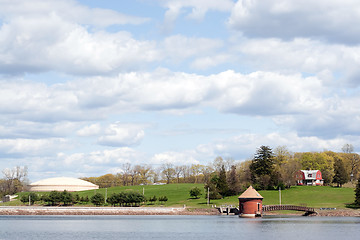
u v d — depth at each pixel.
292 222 150.38
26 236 112.81
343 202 194.38
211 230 125.75
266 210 177.25
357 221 153.62
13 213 199.75
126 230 127.19
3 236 112.75
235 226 137.00
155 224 146.50
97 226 140.00
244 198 175.62
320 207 183.50
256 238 107.94
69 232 122.44
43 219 173.75
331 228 129.50
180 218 176.00
